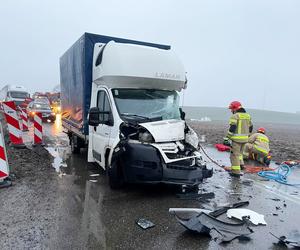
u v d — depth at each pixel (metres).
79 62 8.42
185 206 5.54
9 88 30.92
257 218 5.02
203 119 44.53
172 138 6.01
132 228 4.50
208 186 7.09
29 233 4.21
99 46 7.75
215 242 4.16
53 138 14.23
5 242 3.94
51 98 34.50
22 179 6.86
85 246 3.91
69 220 4.70
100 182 6.89
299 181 8.11
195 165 6.06
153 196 6.02
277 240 4.32
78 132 8.85
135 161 5.71
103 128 7.05
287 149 15.53
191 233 4.40
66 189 6.28
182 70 7.64
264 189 7.11
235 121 8.06
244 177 8.28
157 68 7.16
